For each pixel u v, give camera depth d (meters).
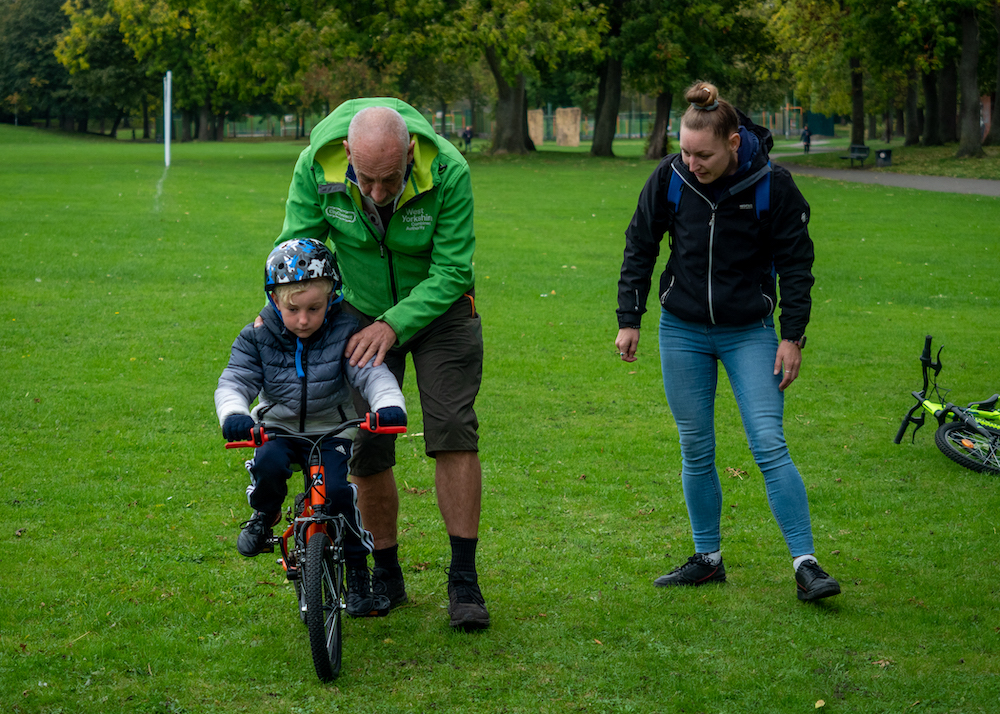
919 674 3.30
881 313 10.77
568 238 16.72
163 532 4.59
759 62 45.31
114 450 5.79
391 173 3.33
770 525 4.81
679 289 3.92
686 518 4.91
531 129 72.31
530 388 7.54
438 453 3.77
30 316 9.43
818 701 3.11
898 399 7.32
